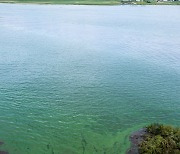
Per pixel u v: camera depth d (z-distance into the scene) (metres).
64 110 40.97
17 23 135.38
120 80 55.97
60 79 55.16
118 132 34.78
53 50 82.00
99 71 61.94
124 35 114.62
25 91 47.91
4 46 84.94
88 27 133.62
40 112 40.00
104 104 43.75
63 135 33.88
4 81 52.69
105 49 86.19
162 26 147.12
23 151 30.25
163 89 51.59
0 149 30.31
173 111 42.00
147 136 32.28
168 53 82.94
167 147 28.97
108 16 187.38
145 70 63.94
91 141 32.59
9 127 35.41
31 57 72.50
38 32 112.69
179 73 62.38
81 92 48.50
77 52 80.62
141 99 46.38
